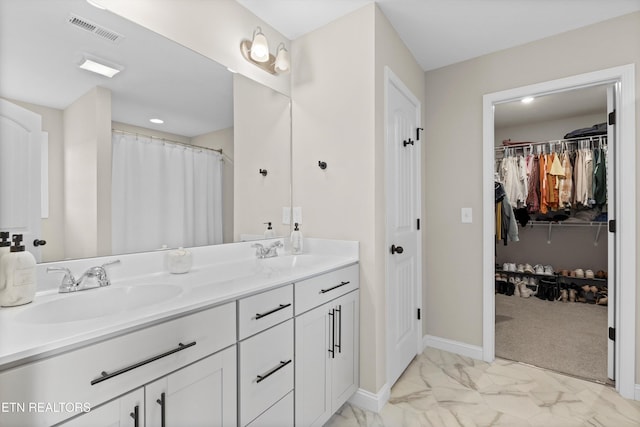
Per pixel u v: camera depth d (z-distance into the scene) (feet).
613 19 6.07
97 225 3.82
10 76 3.16
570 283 12.64
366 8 5.65
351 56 5.83
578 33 6.42
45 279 3.36
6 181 3.11
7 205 3.11
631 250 5.85
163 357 2.73
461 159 7.86
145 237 4.32
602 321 9.93
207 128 5.14
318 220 6.31
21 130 3.23
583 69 6.36
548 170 11.53
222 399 3.27
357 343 5.72
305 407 4.45
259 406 3.70
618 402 5.72
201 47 4.96
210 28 5.09
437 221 8.22
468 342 7.72
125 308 3.68
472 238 7.70
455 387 6.30
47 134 3.41
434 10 5.84
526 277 13.48
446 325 8.06
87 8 3.70
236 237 5.62
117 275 3.99
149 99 4.36
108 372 2.38
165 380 2.75
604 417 5.32
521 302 12.09
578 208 12.25
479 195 7.60
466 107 7.78
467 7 5.76
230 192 5.54
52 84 3.45
